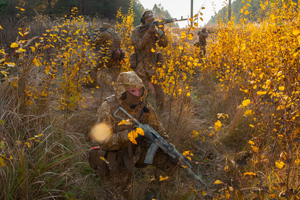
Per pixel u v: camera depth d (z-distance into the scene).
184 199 2.82
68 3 36.16
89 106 4.98
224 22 6.42
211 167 3.48
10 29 8.17
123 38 8.66
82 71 4.82
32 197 2.57
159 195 2.99
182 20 4.96
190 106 5.05
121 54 6.43
